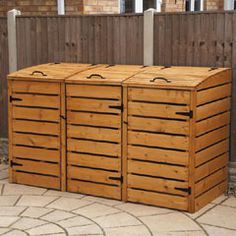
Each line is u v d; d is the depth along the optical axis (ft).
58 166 21.53
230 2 36.83
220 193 21.07
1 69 25.85
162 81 19.35
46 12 29.89
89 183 21.02
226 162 21.33
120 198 20.51
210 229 18.04
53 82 21.11
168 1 33.65
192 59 21.80
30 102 21.70
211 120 19.90
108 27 23.21
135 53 22.80
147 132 19.71
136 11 31.94
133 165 20.11
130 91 19.80
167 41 22.15
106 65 22.58
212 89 19.74
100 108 20.42
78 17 23.72
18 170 22.36
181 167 19.29
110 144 20.43
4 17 25.39
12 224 18.48
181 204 19.45
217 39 21.25
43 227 18.24
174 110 19.13
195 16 21.50
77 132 20.97
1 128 26.18
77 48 23.97
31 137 21.89
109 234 17.69
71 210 19.65
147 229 18.03
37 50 24.84
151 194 19.93
